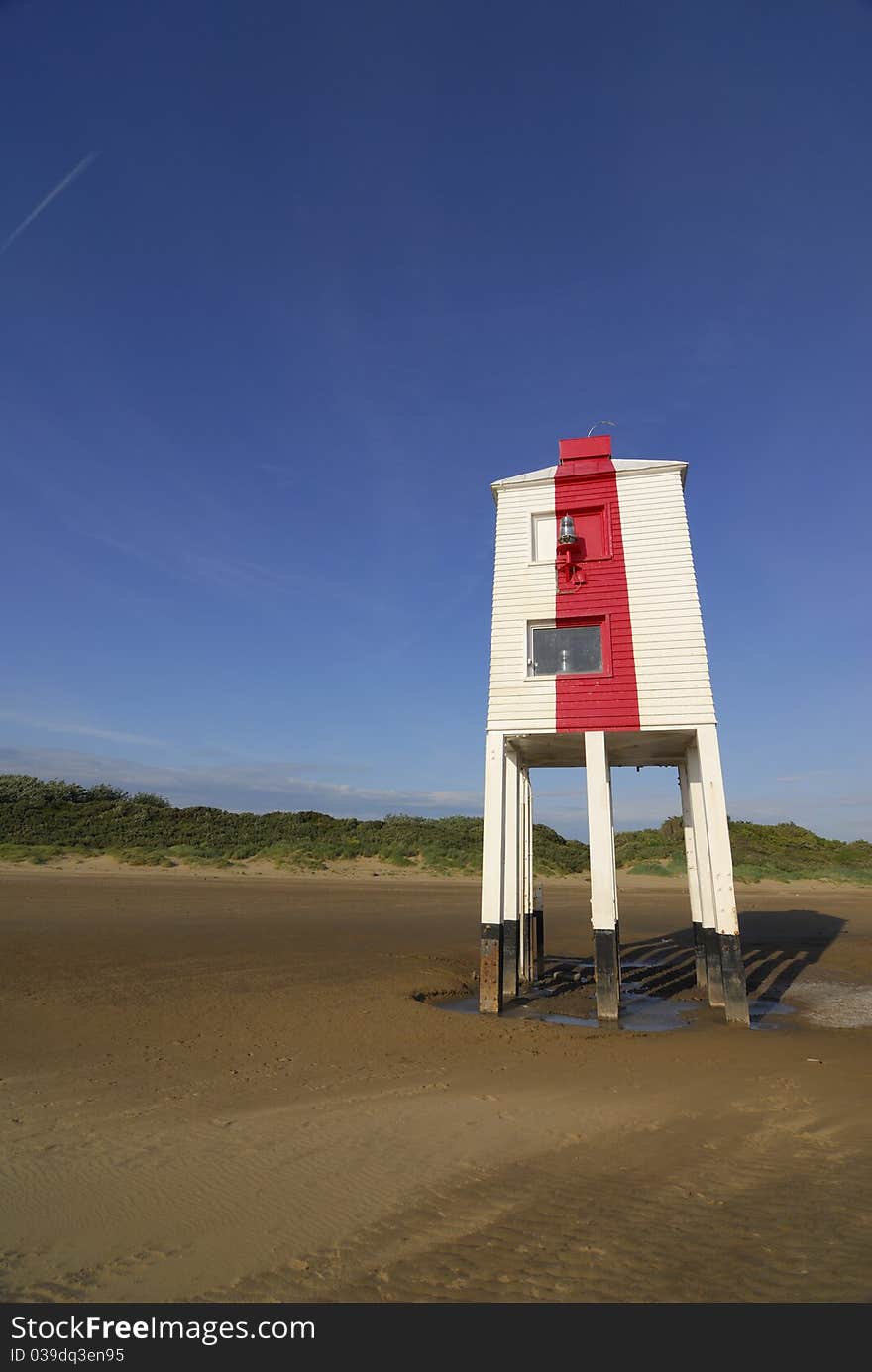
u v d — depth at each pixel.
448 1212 5.30
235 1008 12.33
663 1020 13.55
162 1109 7.66
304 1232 5.00
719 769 13.62
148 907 25.33
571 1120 7.41
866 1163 6.06
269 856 42.34
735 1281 4.25
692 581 14.54
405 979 15.57
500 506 16.11
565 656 14.96
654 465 15.31
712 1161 6.21
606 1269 4.43
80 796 52.00
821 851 54.28
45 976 13.95
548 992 16.50
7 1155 6.34
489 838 14.38
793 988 17.11
